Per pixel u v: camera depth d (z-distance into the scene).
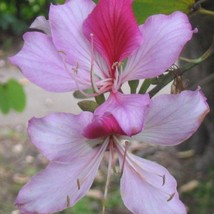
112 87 0.23
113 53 0.23
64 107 1.39
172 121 0.23
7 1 1.93
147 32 0.23
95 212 0.91
